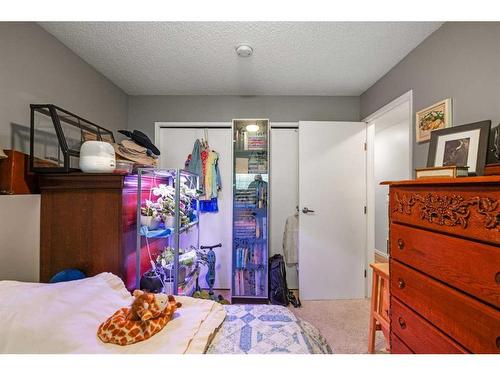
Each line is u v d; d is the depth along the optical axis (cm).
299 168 256
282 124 268
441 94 152
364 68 208
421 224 100
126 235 151
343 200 258
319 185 256
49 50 160
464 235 80
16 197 128
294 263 269
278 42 171
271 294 248
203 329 95
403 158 357
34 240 140
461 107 137
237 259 266
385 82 217
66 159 139
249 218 270
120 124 251
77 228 145
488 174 103
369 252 261
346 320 212
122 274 144
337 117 269
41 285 101
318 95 267
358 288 257
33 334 76
